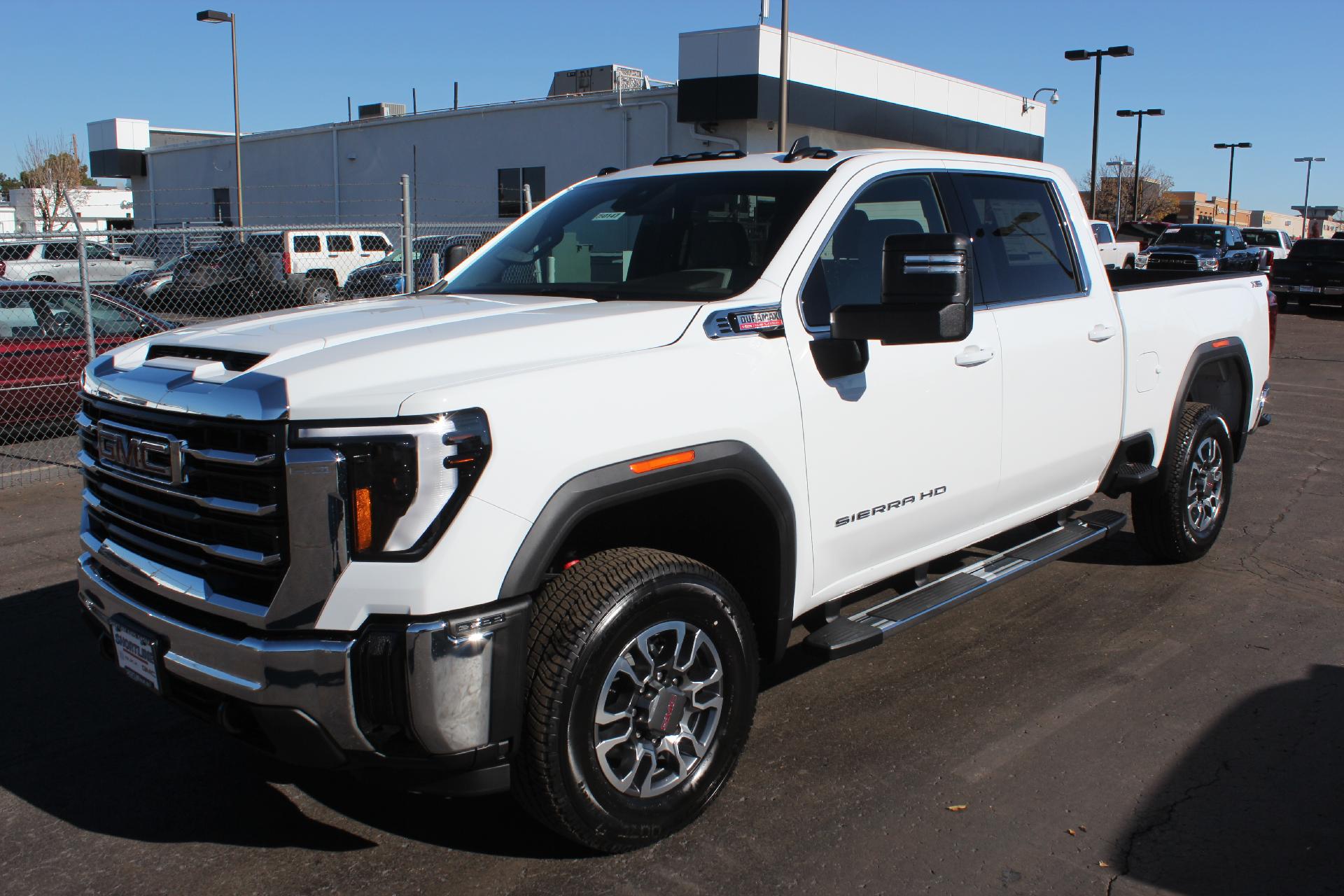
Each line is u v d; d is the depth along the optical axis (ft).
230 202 132.05
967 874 10.01
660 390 10.05
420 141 110.83
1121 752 12.44
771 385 11.03
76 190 148.25
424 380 9.00
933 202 13.91
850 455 11.99
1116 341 16.34
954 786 11.66
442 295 13.29
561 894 9.74
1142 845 10.52
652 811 10.13
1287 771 11.99
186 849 10.59
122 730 13.28
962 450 13.57
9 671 15.06
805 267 11.84
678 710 10.27
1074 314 15.55
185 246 48.57
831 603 12.67
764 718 13.42
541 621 9.41
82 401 11.00
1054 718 13.38
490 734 8.96
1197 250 98.32
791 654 15.61
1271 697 13.96
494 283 13.65
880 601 16.92
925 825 10.87
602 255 13.25
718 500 11.37
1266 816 11.05
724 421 10.51
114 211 152.66
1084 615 17.13
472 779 9.16
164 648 9.55
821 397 11.56
